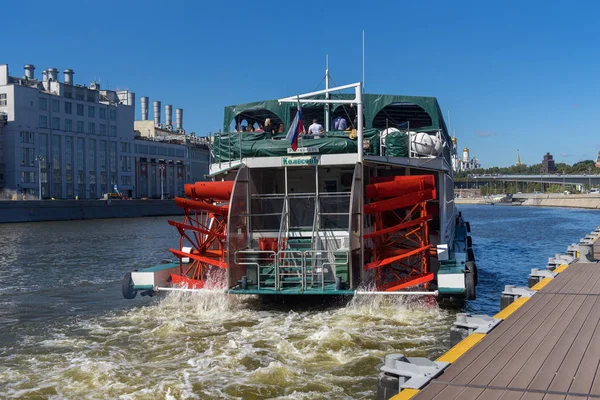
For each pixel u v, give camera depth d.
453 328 9.23
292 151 15.67
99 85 133.00
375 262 15.33
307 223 15.95
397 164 16.42
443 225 18.09
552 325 9.27
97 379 9.84
